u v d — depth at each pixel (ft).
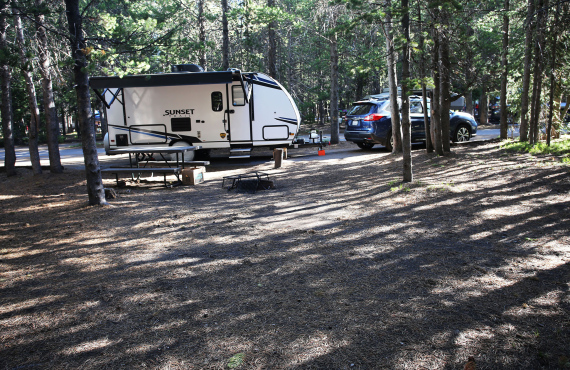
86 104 27.40
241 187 32.58
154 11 61.46
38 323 12.22
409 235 18.90
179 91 46.50
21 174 45.96
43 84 42.93
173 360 9.96
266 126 47.19
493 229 19.03
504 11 43.21
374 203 25.41
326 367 9.41
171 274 15.58
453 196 25.41
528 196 24.27
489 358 9.48
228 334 11.05
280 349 10.19
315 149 58.65
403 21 28.17
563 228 18.56
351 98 132.05
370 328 11.00
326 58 98.17
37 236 21.86
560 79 44.34
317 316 11.80
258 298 13.17
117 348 10.64
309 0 81.87
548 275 13.84
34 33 35.83
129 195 31.96
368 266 15.47
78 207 28.19
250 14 66.59
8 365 10.13
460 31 38.11
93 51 25.71
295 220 22.80
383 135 50.08
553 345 9.91
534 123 42.39
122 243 19.97
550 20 40.37
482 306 11.93
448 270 14.65
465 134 52.19
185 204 28.27
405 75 28.96
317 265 15.80
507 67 46.91
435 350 9.86
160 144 47.50
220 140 47.29
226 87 46.47
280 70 100.32
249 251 17.84
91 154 27.89
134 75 38.37
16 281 15.75
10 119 45.06
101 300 13.58
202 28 66.49
